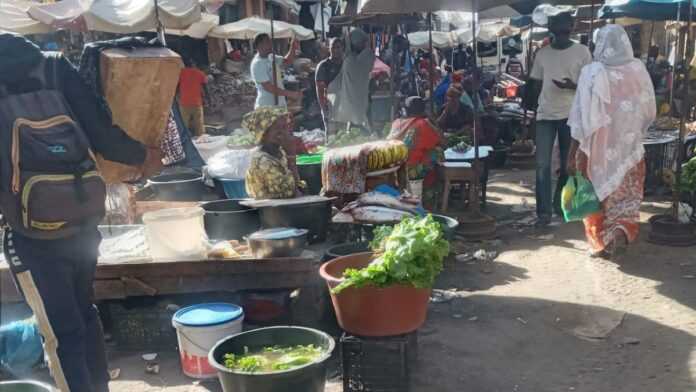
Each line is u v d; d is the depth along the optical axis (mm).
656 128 8164
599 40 5258
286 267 4105
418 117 6770
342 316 3395
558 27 6395
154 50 3211
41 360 3990
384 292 3240
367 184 5312
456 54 21547
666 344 3986
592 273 5281
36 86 2740
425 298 3398
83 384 2873
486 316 4562
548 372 3750
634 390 3504
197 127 12000
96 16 9320
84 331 2980
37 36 14711
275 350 3303
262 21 17000
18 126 2615
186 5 9891
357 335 3406
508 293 4969
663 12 8125
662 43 16859
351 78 8219
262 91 8648
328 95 8453
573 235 6375
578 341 4117
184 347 3779
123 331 4258
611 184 5254
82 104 2881
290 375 2896
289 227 4723
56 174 2684
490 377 3711
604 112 5125
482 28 20109
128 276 4129
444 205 7336
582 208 5359
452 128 9461
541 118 6578
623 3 7930
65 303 2852
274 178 4844
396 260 3201
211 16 15617
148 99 3119
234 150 7164
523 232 6641
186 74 11609
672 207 5973
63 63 2873
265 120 4945
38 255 2779
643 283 4988
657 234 5926
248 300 4273
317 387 3035
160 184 6957
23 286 2785
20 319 4145
